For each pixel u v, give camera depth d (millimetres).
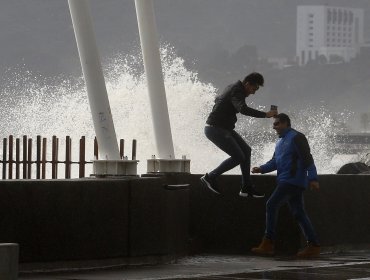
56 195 22766
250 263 25312
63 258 22844
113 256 23688
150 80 27609
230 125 26312
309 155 26625
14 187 22234
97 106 25562
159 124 27578
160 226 24781
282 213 27953
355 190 29797
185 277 21703
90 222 23297
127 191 24000
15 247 16922
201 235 28594
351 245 29594
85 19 25344
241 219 28297
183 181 27750
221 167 26531
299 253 27047
